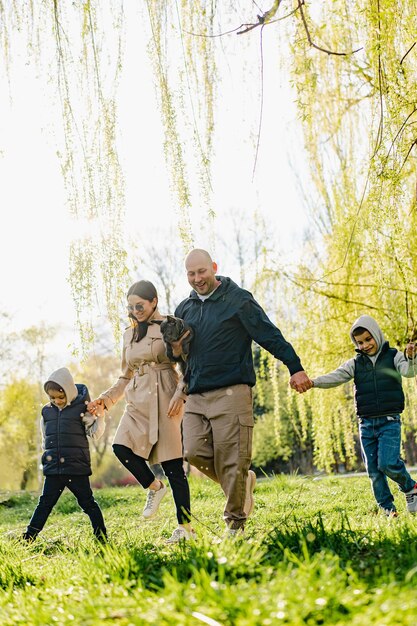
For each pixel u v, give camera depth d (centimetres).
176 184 605
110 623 290
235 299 529
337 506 798
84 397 662
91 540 605
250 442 521
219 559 345
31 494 1842
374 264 843
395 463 638
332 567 317
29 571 448
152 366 598
